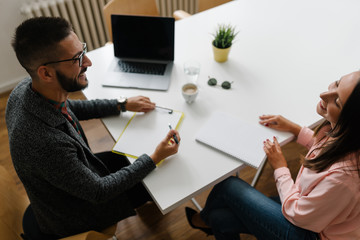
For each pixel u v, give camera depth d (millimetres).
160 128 1195
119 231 1653
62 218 1042
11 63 2539
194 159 1085
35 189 940
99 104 1252
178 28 1777
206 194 1810
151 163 1027
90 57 1600
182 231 1650
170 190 994
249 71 1461
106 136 2176
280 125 1177
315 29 1713
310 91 1334
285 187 1057
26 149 842
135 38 1480
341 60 1484
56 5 2326
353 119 752
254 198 1139
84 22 2518
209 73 1464
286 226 1054
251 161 1067
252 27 1755
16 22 2359
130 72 1478
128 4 1887
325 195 838
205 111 1270
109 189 967
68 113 1134
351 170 801
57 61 874
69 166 880
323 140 1006
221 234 1266
